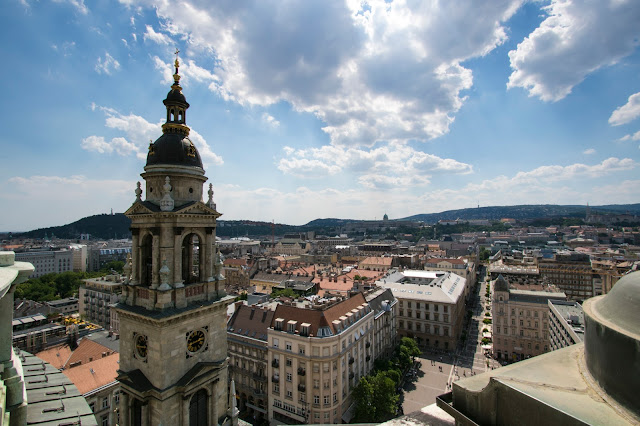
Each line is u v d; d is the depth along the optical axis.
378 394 76.81
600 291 191.12
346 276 195.75
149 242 35.81
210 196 38.03
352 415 84.50
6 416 17.92
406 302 144.62
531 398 8.44
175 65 37.12
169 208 32.88
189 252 36.56
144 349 32.66
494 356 128.38
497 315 129.50
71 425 22.58
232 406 36.22
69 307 187.25
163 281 32.22
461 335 149.62
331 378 79.00
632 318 8.72
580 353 11.88
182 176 34.78
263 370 88.06
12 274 18.39
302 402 79.50
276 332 84.88
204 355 34.94
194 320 33.97
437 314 138.12
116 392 71.75
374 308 111.00
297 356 80.62
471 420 9.80
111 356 78.62
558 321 106.06
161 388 30.83
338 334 81.56
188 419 32.44
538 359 11.72
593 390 9.05
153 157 34.94
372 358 101.12
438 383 105.12
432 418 11.77
